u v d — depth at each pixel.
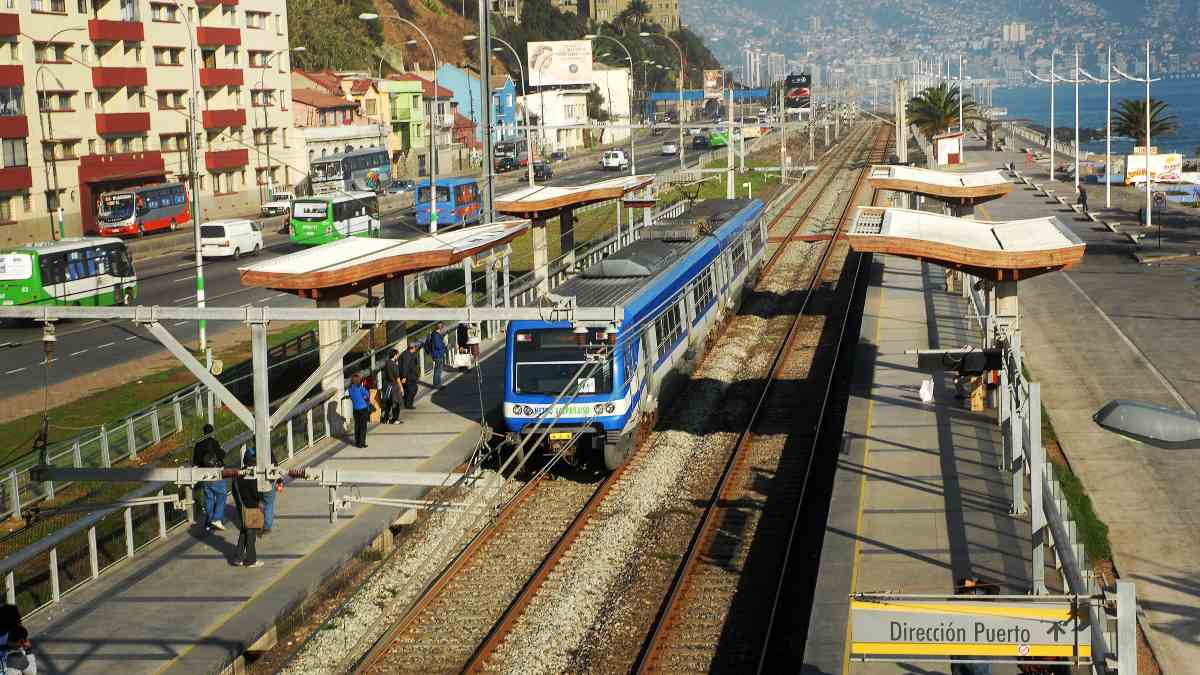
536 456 26.52
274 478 17.66
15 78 63.03
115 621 17.33
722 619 18.05
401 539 21.91
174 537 21.12
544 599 18.89
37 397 33.19
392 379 28.45
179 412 29.09
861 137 157.75
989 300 27.83
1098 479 23.77
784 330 41.09
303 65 113.81
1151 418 12.35
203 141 79.62
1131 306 41.44
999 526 19.89
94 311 17.72
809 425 28.73
